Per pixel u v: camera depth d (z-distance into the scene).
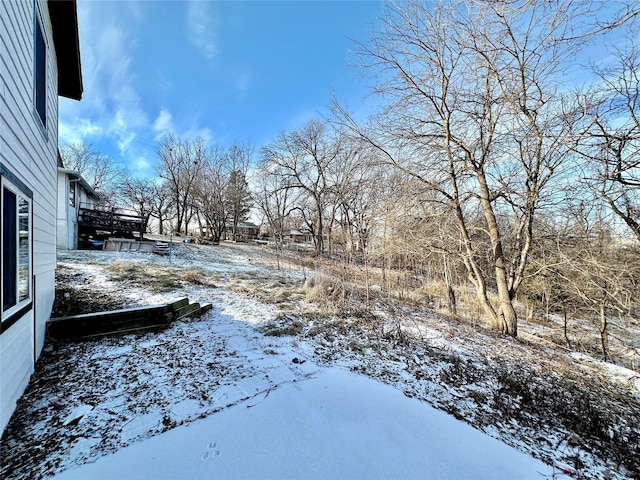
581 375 5.22
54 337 4.31
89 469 2.13
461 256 8.19
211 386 3.39
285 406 3.09
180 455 2.32
